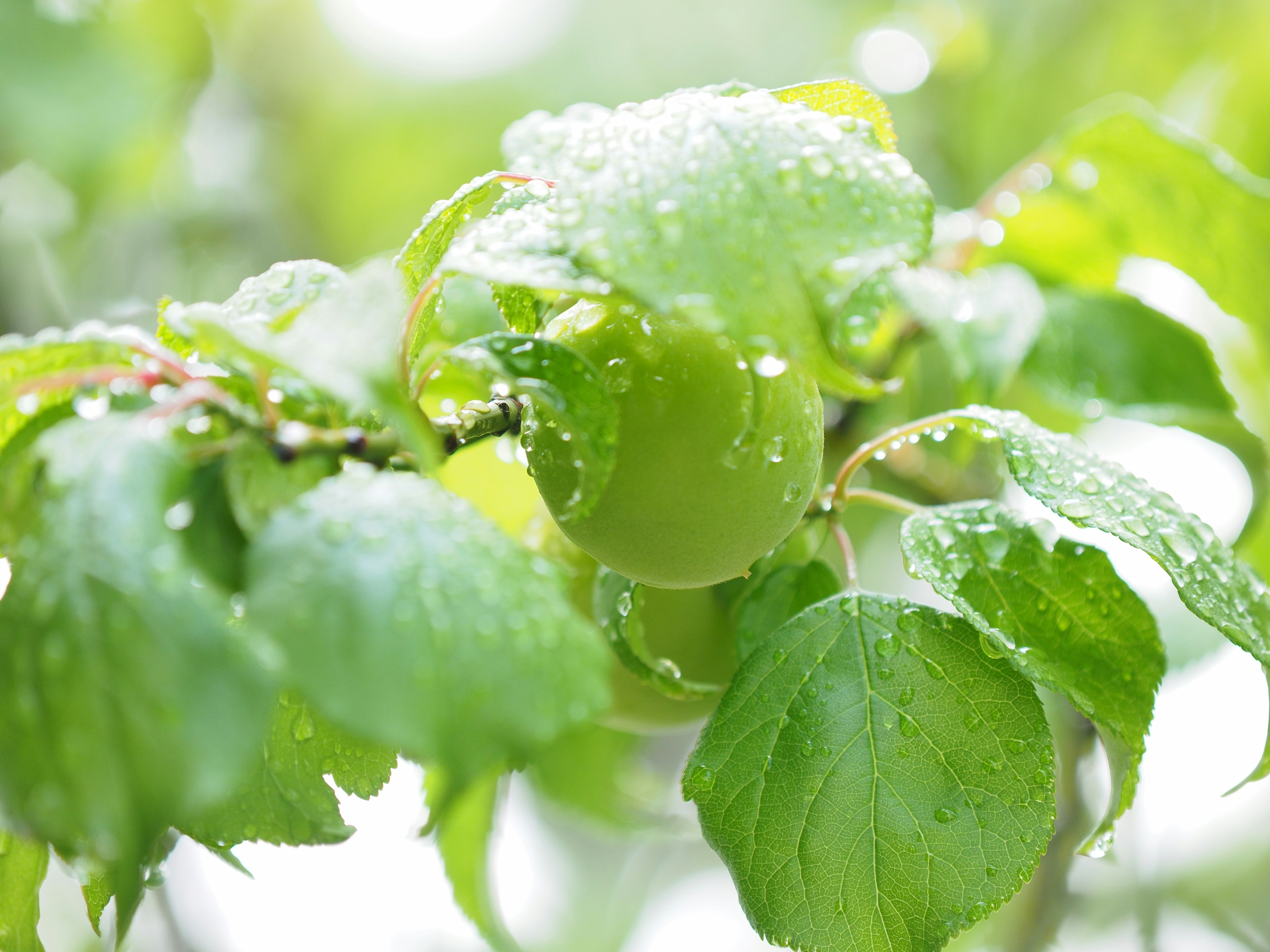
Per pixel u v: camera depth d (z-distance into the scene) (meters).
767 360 0.49
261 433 0.46
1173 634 0.69
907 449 0.65
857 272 0.45
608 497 0.49
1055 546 0.49
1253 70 0.81
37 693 0.44
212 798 0.44
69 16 0.75
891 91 0.88
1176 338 0.59
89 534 0.44
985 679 0.49
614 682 0.53
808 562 0.51
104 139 0.75
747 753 0.49
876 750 0.49
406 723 0.44
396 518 0.45
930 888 0.49
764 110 0.46
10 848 0.48
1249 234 0.60
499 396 0.49
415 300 0.47
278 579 0.44
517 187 0.49
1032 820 0.48
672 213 0.45
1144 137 0.59
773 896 0.49
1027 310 0.58
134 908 0.44
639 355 0.49
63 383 0.46
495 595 0.45
